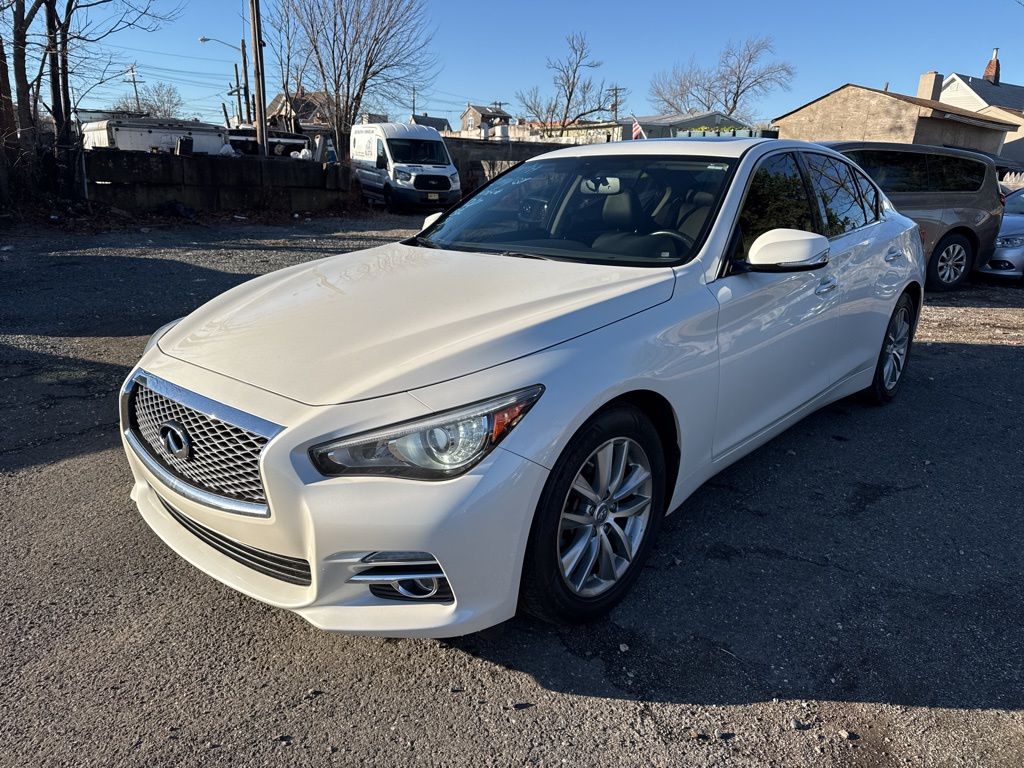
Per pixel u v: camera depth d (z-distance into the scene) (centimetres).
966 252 908
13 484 350
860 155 818
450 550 204
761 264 293
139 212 1412
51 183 1320
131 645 244
